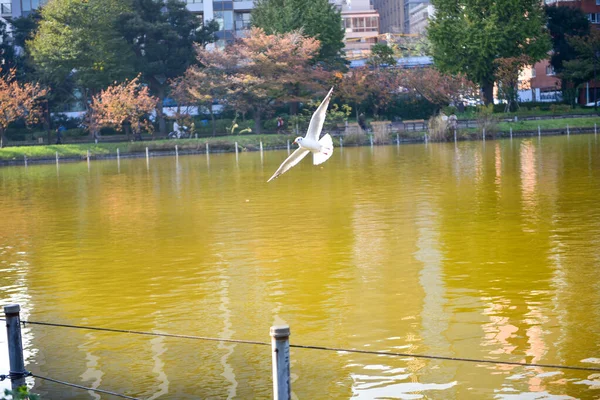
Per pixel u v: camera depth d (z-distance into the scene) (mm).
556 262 18609
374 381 12078
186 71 78688
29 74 81000
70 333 14953
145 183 42062
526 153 50438
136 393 12023
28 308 16766
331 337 14078
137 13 82000
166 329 14969
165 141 71750
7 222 28938
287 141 72625
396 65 90500
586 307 15039
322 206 29422
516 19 80375
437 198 30188
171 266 20062
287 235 23609
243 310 15945
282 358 9383
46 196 37656
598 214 24594
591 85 99375
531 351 12953
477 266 18594
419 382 11961
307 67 79062
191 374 12703
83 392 12125
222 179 42406
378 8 193000
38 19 88938
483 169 40906
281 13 85750
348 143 71438
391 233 23203
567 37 90375
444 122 71000
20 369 12062
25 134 83938
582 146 54625
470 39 79438
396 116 87875
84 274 19609
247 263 20047
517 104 87875
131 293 17578
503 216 25188
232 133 82438
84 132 84000
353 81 80438
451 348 13258
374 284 17453
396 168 44125
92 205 33094
